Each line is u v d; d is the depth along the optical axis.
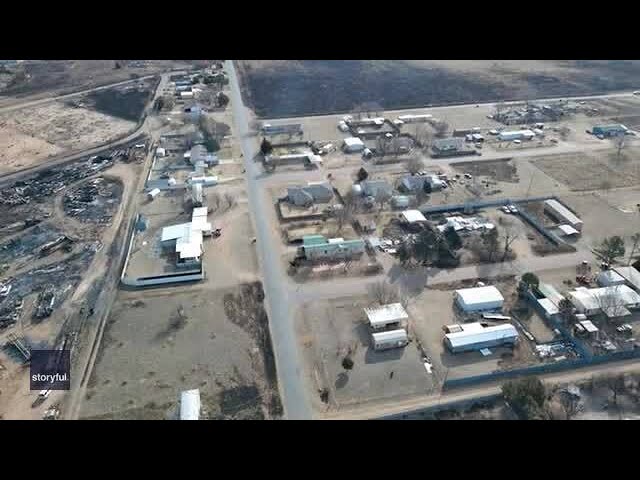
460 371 71.75
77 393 68.00
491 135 149.25
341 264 93.25
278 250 97.19
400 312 79.12
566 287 87.62
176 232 99.00
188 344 75.75
